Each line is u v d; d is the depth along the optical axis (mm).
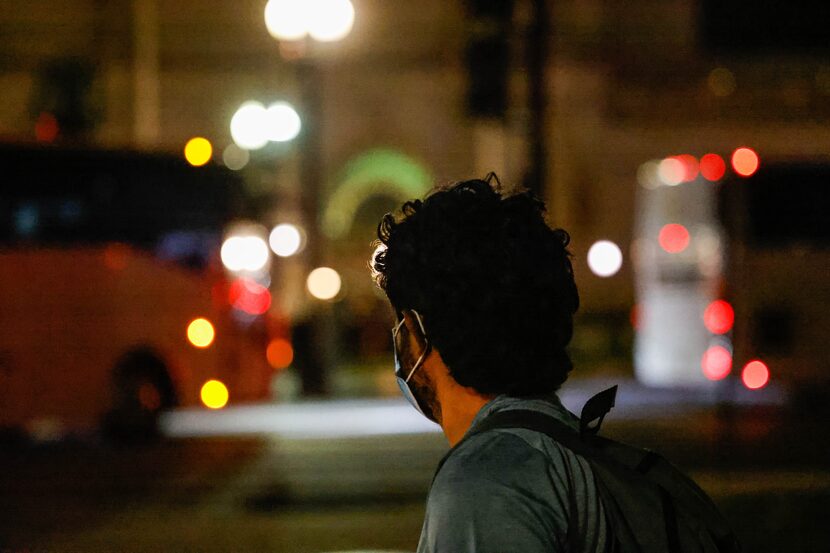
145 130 26953
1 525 10719
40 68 31328
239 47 36938
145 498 12078
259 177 18250
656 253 20062
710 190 19328
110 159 16719
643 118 38719
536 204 2541
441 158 37781
